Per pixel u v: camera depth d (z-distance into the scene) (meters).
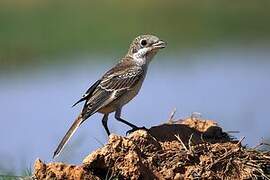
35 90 23.62
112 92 10.96
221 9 38.62
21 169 11.70
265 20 37.81
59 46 33.53
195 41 35.22
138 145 9.64
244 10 38.09
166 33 36.16
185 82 23.45
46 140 15.99
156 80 23.94
